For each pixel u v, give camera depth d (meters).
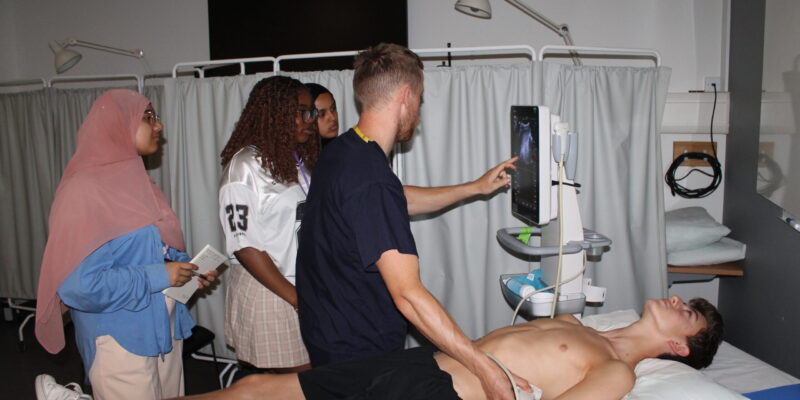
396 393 1.39
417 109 1.41
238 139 1.85
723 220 2.90
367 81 1.36
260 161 1.76
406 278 1.23
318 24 3.34
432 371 1.45
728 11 2.79
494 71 2.45
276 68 2.56
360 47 3.29
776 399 1.73
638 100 2.46
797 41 1.97
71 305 1.55
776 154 2.18
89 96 3.18
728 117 2.78
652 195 2.49
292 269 1.81
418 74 1.37
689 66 2.96
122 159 1.68
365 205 1.26
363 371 1.41
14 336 3.56
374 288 1.39
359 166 1.30
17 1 3.98
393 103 1.36
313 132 1.90
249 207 1.74
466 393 1.55
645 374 1.76
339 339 1.42
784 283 2.22
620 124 2.46
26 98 3.32
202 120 2.65
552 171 1.82
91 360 1.63
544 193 1.67
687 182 2.97
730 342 2.78
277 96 1.78
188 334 1.90
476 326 2.58
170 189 2.92
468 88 2.48
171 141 2.71
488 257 2.56
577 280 1.86
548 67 2.43
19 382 2.91
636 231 2.52
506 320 2.60
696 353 1.85
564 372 1.65
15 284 3.55
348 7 3.29
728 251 2.56
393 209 1.27
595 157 2.49
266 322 1.80
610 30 3.05
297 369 1.87
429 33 3.26
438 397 1.41
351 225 1.29
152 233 1.70
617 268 2.52
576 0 3.07
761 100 2.37
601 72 2.44
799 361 2.10
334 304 1.41
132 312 1.63
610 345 1.83
